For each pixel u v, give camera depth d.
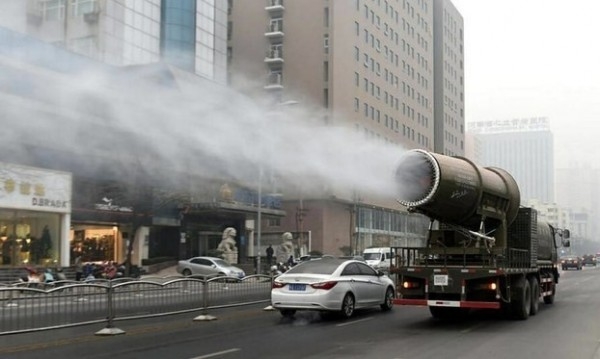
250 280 16.31
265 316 14.88
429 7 88.00
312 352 9.67
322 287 13.66
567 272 51.81
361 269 15.37
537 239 16.02
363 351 9.74
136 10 39.41
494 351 9.75
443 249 13.22
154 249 41.34
